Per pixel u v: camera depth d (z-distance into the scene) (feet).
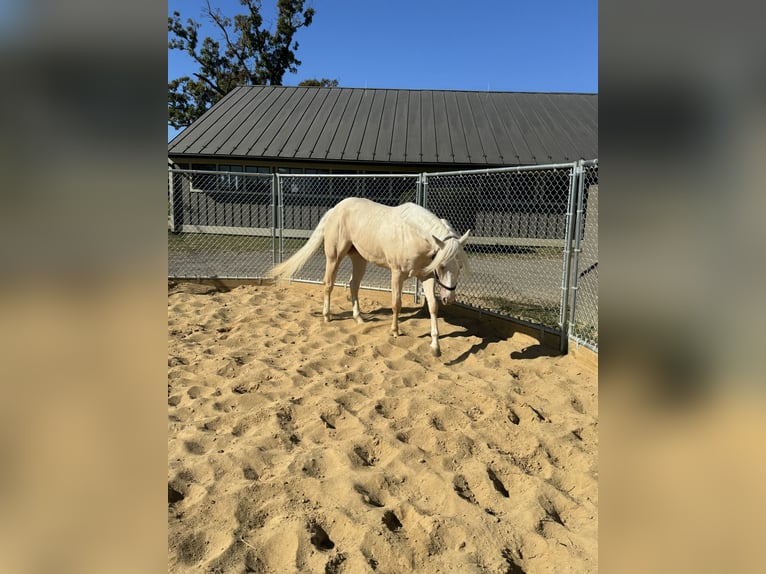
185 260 31.99
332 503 7.53
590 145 45.24
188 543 6.57
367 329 17.28
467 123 49.24
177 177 43.73
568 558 6.52
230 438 9.46
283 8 91.97
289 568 6.27
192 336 15.81
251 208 44.50
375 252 16.06
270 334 16.60
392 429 10.00
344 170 44.42
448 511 7.55
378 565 6.40
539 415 10.91
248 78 96.32
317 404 10.91
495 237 40.83
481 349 15.34
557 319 18.39
